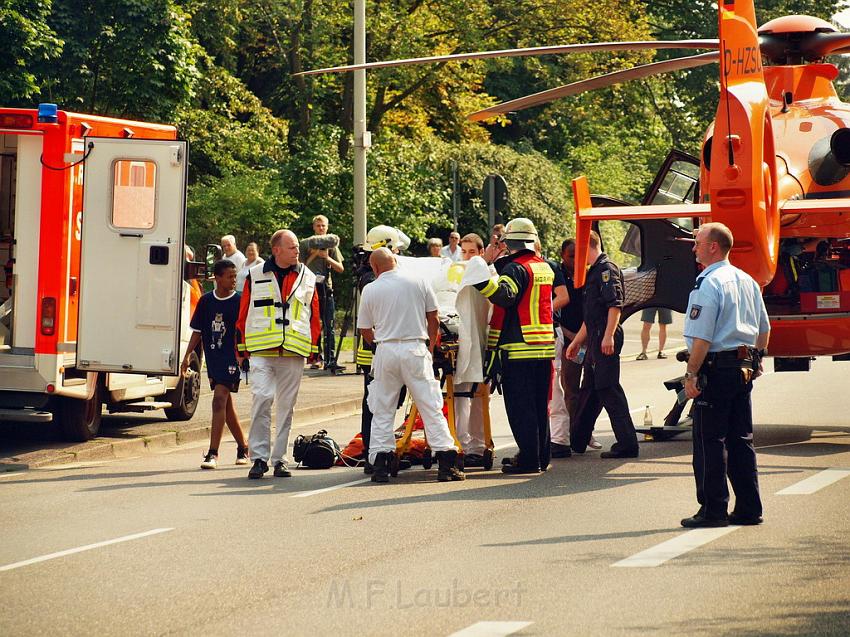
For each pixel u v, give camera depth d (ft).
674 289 93.76
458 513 65.87
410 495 72.43
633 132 361.71
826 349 91.15
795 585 48.14
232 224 215.51
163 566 54.13
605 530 60.18
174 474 83.10
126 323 92.53
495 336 80.64
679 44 90.12
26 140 92.84
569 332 89.25
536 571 51.62
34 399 91.76
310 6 246.06
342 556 55.52
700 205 83.20
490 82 348.38
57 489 76.38
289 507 68.90
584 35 262.88
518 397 79.87
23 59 175.73
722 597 46.52
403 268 81.97
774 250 79.30
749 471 60.49
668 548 55.47
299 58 249.75
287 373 81.71
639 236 97.35
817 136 94.27
